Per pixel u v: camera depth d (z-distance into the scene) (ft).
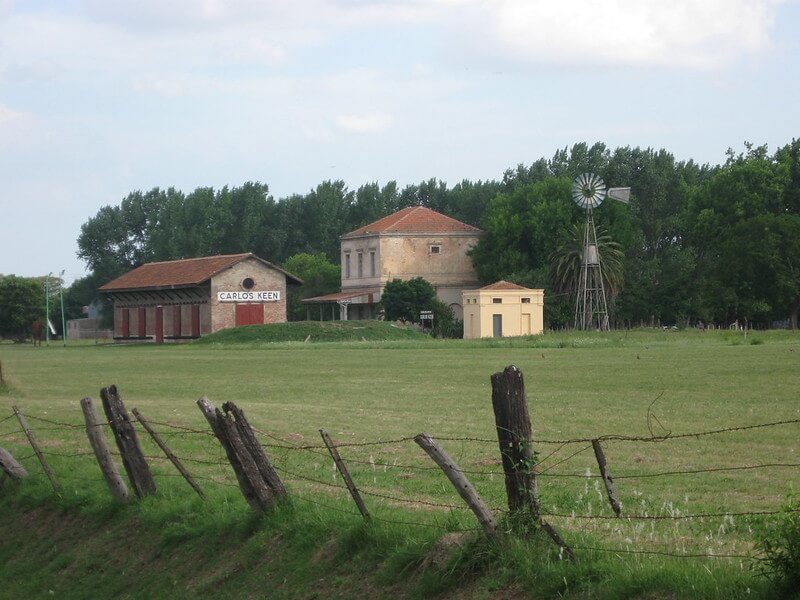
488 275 519.19
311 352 319.47
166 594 61.87
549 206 512.22
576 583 46.60
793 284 416.67
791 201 476.54
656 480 76.13
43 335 599.16
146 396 171.32
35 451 87.45
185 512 69.87
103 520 73.82
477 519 53.78
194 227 654.53
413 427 116.78
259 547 61.46
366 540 57.06
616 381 176.45
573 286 487.20
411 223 527.81
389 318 485.97
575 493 70.18
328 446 59.36
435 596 50.37
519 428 50.11
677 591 43.65
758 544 43.65
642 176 579.89
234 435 64.64
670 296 511.40
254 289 470.39
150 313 508.53
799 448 93.20
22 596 67.72
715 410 128.36
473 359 259.60
